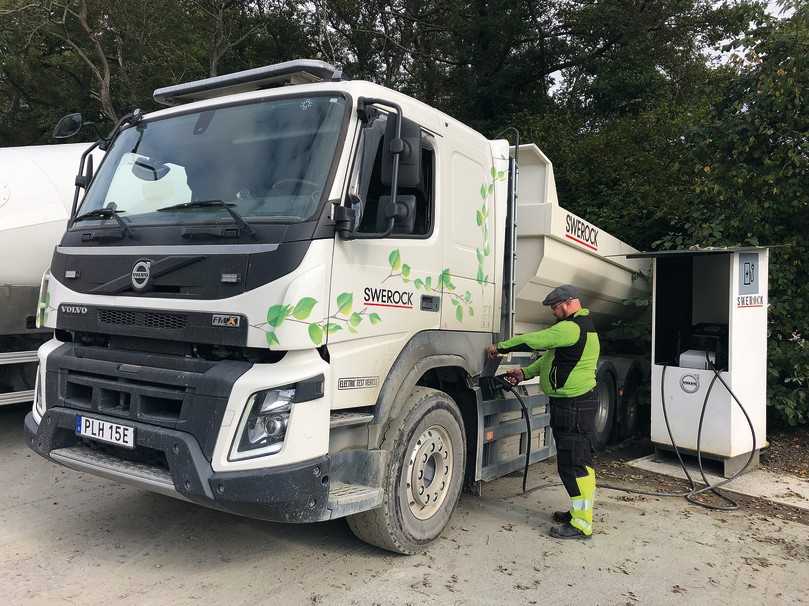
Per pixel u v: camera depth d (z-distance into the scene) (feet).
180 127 13.96
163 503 16.42
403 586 12.61
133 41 61.57
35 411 13.76
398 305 13.14
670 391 22.24
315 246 11.14
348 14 69.46
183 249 11.73
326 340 11.37
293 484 10.71
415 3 70.95
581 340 15.67
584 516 15.51
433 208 14.33
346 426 12.50
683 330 24.27
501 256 17.10
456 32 68.64
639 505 18.38
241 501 10.48
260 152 12.57
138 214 13.12
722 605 12.61
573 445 15.62
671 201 31.81
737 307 21.09
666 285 23.76
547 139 46.01
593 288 24.47
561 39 68.39
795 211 25.98
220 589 12.17
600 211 35.88
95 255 12.94
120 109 64.95
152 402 11.77
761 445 22.15
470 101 68.69
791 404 24.40
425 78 71.67
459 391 16.30
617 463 23.03
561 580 13.30
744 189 26.63
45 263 21.54
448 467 14.88
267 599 11.86
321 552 14.02
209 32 64.08
